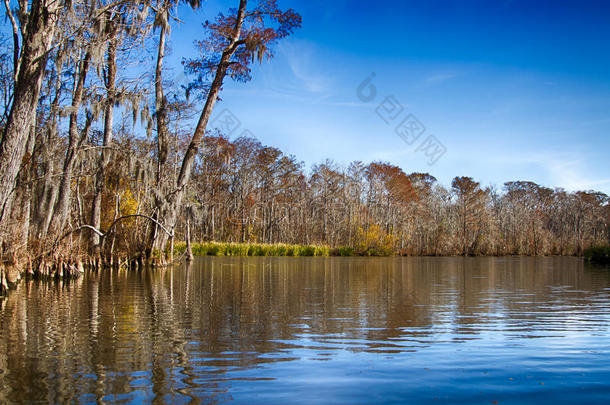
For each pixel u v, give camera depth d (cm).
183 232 3466
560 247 5497
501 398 345
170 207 1798
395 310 758
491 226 5288
